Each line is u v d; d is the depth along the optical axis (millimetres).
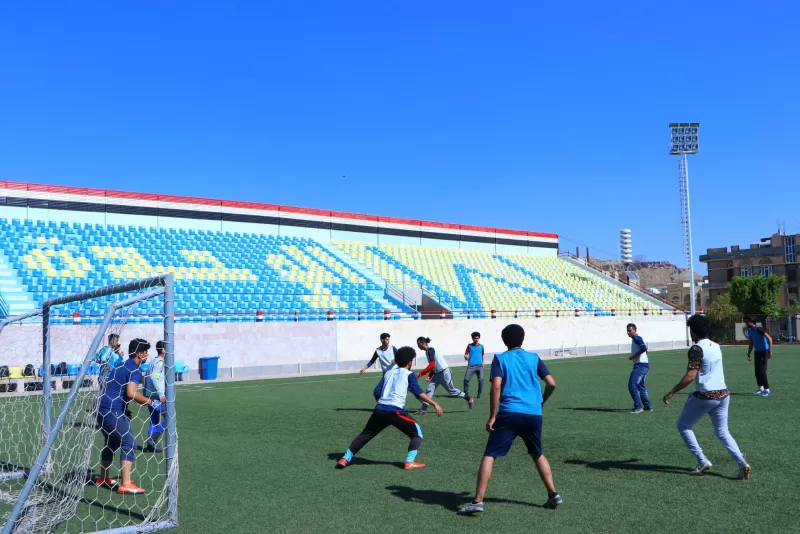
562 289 48875
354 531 6363
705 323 8305
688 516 6617
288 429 12633
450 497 7562
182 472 9039
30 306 25766
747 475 8008
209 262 34438
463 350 35875
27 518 7133
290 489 8016
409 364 9367
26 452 10852
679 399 16438
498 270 48312
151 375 11008
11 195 31219
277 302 33156
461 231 49438
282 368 29031
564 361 34219
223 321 28453
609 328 44000
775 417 12930
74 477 8781
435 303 39250
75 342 22156
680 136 46125
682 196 46375
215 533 6441
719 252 73000
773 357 33250
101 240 32500
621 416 13492
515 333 7152
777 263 68125
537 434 6945
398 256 44344
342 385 22672
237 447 10805
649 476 8320
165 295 7254
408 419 9086
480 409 15453
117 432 8328
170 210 36188
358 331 31750
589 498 7363
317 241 41531
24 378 19875
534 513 6848
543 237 55000
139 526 6641
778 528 6195
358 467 9203
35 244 30062
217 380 25703
